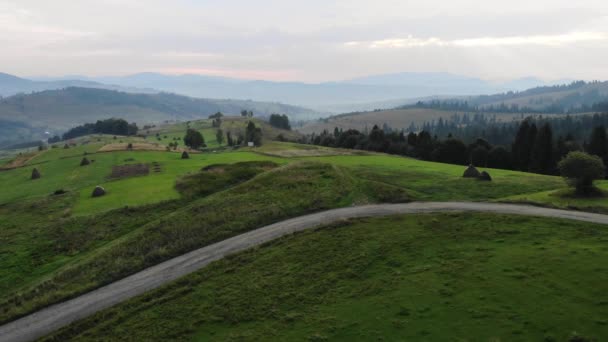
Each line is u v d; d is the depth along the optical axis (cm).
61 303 2973
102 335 2484
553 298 2270
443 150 9725
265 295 2725
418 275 2733
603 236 3100
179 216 4403
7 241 4075
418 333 2109
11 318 2822
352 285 2730
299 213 4431
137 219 4531
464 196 4719
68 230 4244
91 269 3391
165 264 3466
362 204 4603
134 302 2833
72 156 9900
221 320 2489
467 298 2375
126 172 7219
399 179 5731
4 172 8731
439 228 3578
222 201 4844
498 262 2788
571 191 4419
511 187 5031
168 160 8675
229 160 8388
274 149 10450
